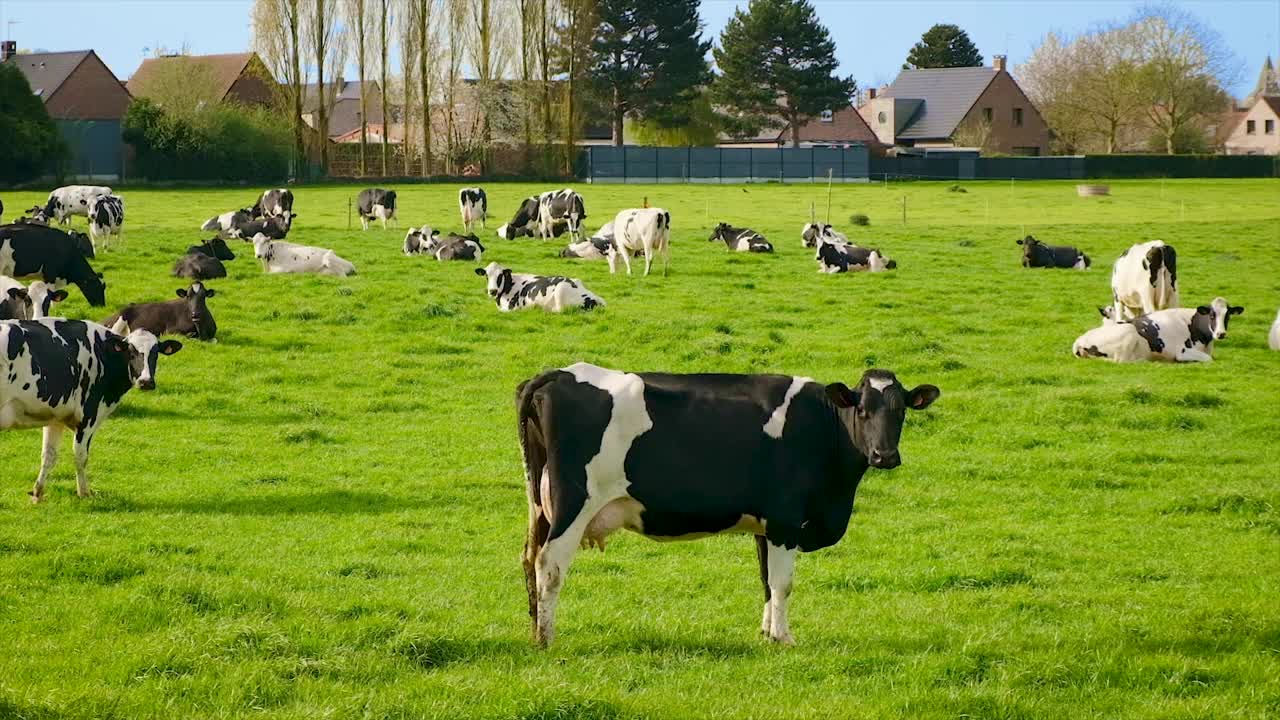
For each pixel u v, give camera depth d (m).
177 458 16.22
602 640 9.56
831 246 34.34
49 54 95.88
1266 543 13.34
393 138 124.44
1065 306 29.22
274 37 87.50
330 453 16.73
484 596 11.01
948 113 134.00
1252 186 90.81
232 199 65.50
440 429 18.16
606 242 36.91
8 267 24.88
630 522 9.57
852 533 13.66
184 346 22.75
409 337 24.19
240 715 7.60
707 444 9.41
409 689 8.17
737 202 67.56
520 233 44.62
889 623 10.41
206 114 80.00
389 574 11.74
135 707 7.71
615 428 9.34
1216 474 16.14
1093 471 16.22
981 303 29.50
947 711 8.06
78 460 14.20
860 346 23.25
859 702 8.13
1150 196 77.31
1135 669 8.98
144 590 10.48
